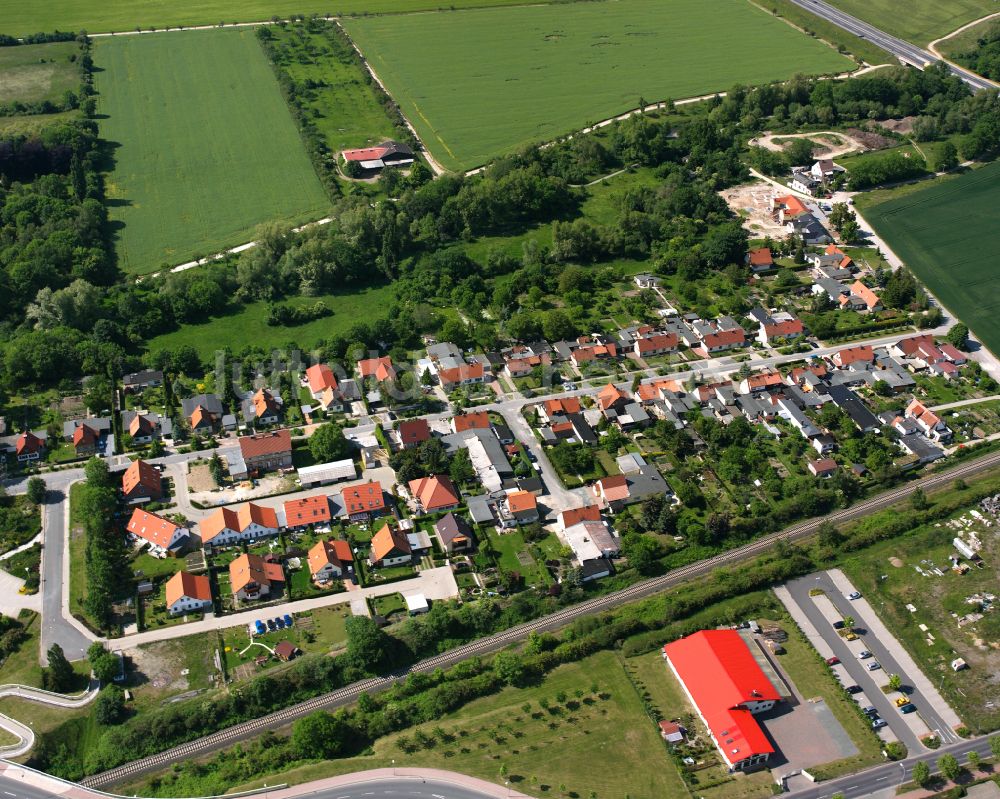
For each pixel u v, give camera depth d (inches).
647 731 7603.4
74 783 7293.3
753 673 7859.3
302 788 7175.2
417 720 7716.5
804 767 7352.4
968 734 7593.5
